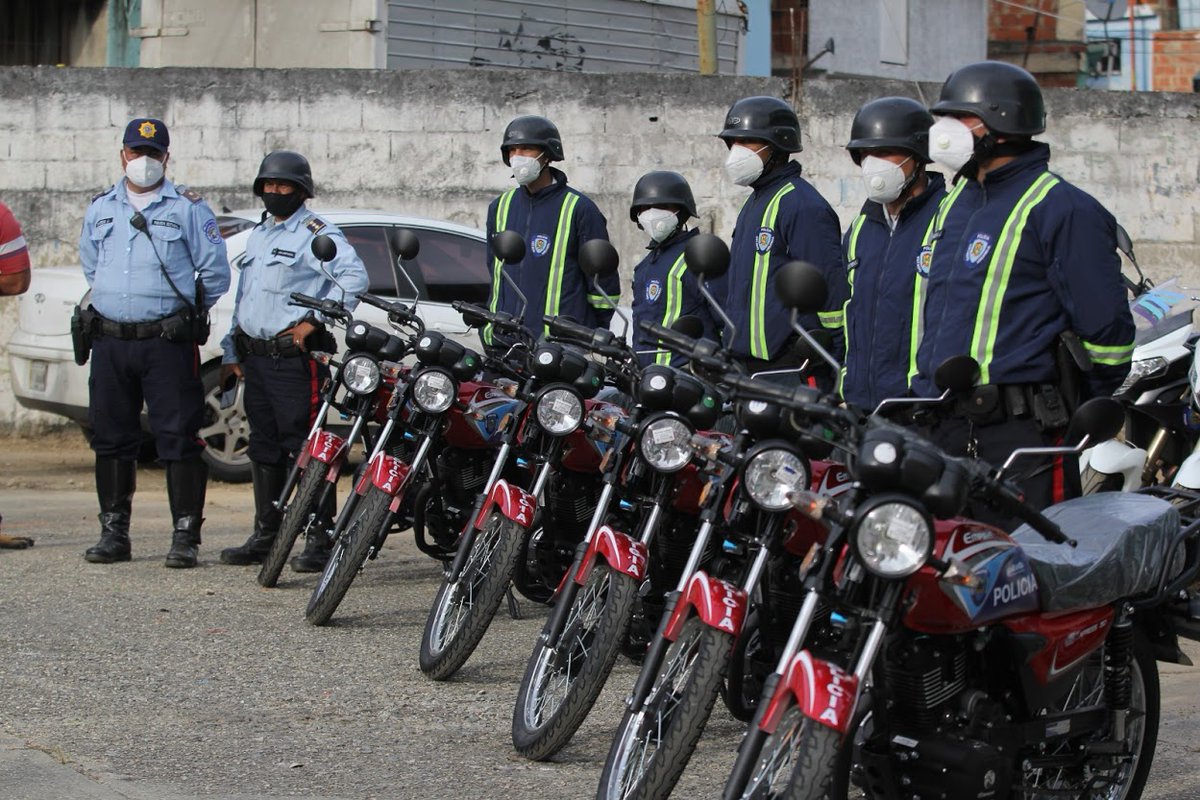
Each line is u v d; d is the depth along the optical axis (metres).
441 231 13.84
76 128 16.06
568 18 21.59
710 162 16.86
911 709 5.09
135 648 8.08
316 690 7.40
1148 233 17.36
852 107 17.03
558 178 9.65
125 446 10.32
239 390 13.45
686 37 22.84
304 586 9.70
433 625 7.70
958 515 5.07
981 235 6.15
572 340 6.98
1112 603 5.50
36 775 5.99
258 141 16.34
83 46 21.42
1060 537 4.95
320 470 9.39
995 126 6.05
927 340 6.37
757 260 8.05
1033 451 5.02
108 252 10.10
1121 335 6.03
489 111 16.59
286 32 20.38
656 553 6.89
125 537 10.39
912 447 4.61
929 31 28.95
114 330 10.09
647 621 7.00
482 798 5.94
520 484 8.66
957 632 4.97
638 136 16.80
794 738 4.83
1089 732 5.56
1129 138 17.28
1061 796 5.53
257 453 10.29
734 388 5.10
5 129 15.98
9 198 16.02
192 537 10.23
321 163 16.47
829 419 4.90
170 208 10.09
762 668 5.93
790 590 5.83
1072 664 5.34
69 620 8.64
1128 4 29.56
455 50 20.72
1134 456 8.26
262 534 10.33
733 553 6.52
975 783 5.05
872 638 4.71
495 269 9.80
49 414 16.27
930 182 7.13
